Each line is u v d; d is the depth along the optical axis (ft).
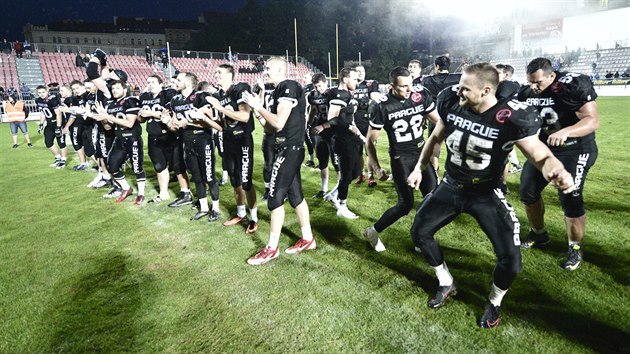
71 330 9.46
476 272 11.54
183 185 18.92
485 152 8.30
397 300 10.21
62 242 14.82
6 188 23.25
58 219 17.44
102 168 22.88
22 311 10.30
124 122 18.35
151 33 209.67
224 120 14.92
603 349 8.20
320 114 19.83
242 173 14.85
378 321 9.39
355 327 9.20
